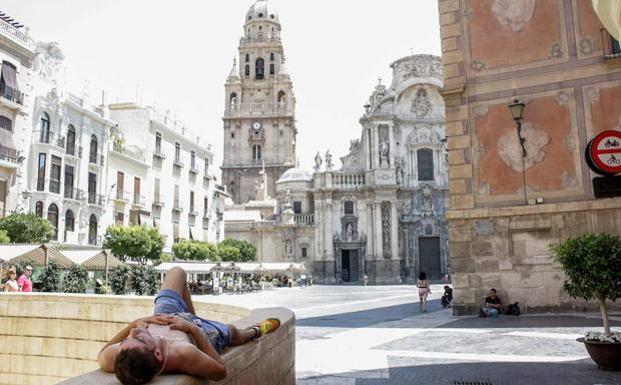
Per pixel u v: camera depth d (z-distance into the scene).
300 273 67.06
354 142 71.44
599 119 17.58
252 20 111.00
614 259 8.88
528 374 8.55
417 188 68.06
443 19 20.14
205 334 3.73
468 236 18.67
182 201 57.31
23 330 11.02
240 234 74.38
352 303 30.61
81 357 10.62
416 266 67.31
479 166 18.92
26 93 35.03
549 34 18.62
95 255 26.98
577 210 17.28
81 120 40.94
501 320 16.34
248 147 104.12
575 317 16.11
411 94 69.44
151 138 51.66
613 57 17.42
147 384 2.78
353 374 8.87
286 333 5.68
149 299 10.27
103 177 43.53
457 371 8.95
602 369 8.73
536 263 17.69
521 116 18.47
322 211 69.75
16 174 34.00
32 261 24.33
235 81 105.94
